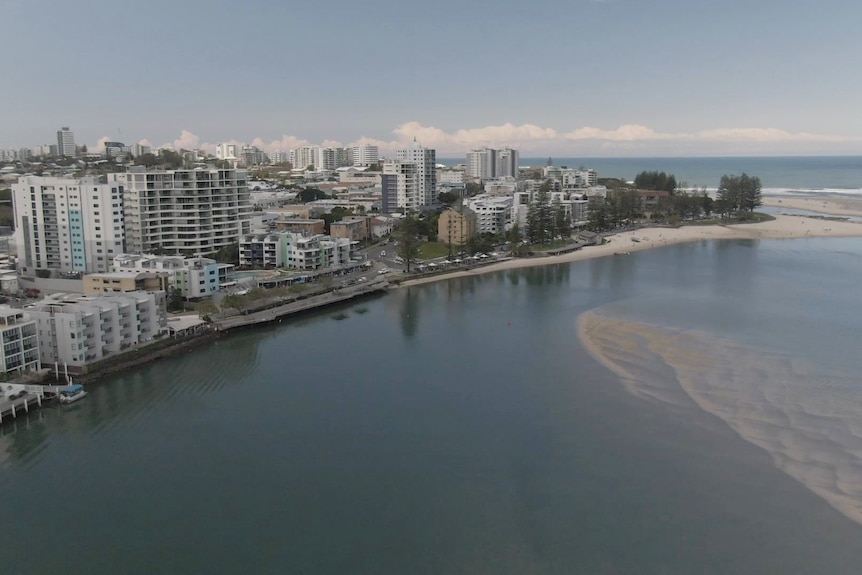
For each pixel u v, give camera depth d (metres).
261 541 79.62
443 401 119.88
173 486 92.00
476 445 102.31
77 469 97.00
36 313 133.38
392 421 111.62
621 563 74.75
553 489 89.56
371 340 161.12
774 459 96.00
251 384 130.75
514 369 136.25
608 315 176.75
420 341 158.88
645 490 88.94
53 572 74.56
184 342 156.12
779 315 172.88
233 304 179.75
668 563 74.56
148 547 78.69
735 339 150.88
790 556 75.38
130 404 121.06
